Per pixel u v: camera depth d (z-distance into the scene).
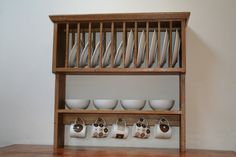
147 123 1.69
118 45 1.76
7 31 1.89
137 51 1.57
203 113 1.69
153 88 1.74
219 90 1.70
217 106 1.69
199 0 1.76
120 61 1.61
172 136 1.70
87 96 1.79
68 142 1.76
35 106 1.83
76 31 1.77
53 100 1.82
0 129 1.85
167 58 1.69
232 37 1.72
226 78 1.70
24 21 1.89
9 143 1.83
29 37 1.88
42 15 1.88
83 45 1.74
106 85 1.78
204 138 1.68
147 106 1.73
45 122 1.82
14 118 1.84
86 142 1.75
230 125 1.68
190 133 1.69
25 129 1.83
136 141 1.72
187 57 1.73
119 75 1.77
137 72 1.57
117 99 1.76
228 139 1.67
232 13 1.73
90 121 1.73
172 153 1.47
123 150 1.57
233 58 1.71
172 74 1.71
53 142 1.73
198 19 1.75
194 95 1.71
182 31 1.51
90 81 1.79
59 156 1.35
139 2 1.80
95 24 1.65
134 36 1.57
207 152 1.53
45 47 1.86
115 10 1.82
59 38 1.66
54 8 1.87
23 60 1.87
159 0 1.79
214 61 1.72
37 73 1.85
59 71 1.58
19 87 1.86
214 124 1.68
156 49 1.61
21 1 1.90
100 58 1.54
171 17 1.51
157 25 1.65
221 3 1.74
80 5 1.85
